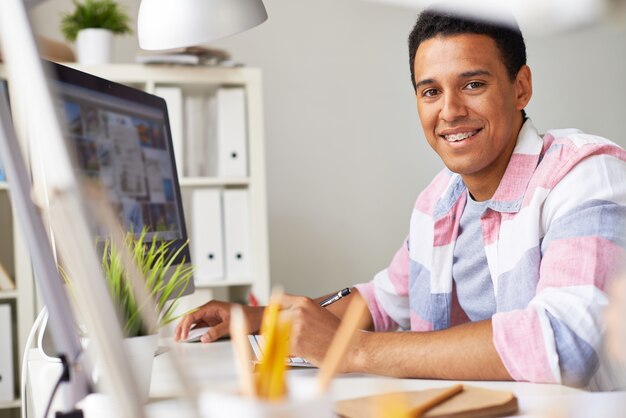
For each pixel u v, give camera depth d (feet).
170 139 5.61
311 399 1.71
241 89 9.84
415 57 4.34
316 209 11.63
